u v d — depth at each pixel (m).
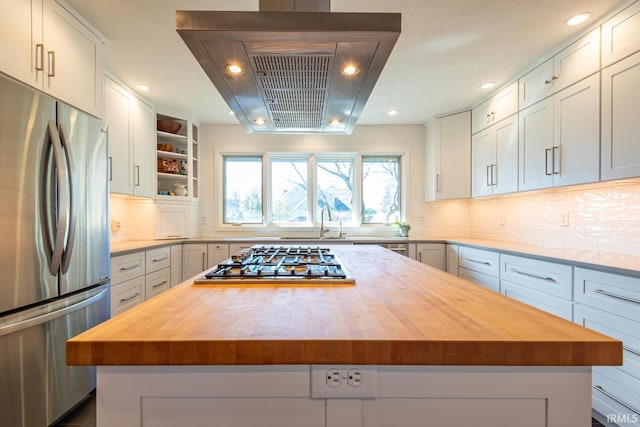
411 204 3.93
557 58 2.16
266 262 1.38
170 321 0.67
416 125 3.93
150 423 0.61
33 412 1.43
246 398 0.61
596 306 1.62
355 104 1.58
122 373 0.61
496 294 0.90
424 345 0.58
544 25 1.91
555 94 2.18
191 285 1.01
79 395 1.70
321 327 0.64
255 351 0.58
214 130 3.88
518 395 0.61
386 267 1.38
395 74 2.57
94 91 1.94
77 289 1.66
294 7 1.31
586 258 1.83
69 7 1.73
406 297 0.87
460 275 3.12
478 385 0.61
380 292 0.92
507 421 0.61
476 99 3.13
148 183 3.09
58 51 1.68
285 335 0.60
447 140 3.49
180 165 3.59
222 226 3.89
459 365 0.59
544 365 0.58
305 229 3.94
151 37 2.02
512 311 0.74
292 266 1.28
